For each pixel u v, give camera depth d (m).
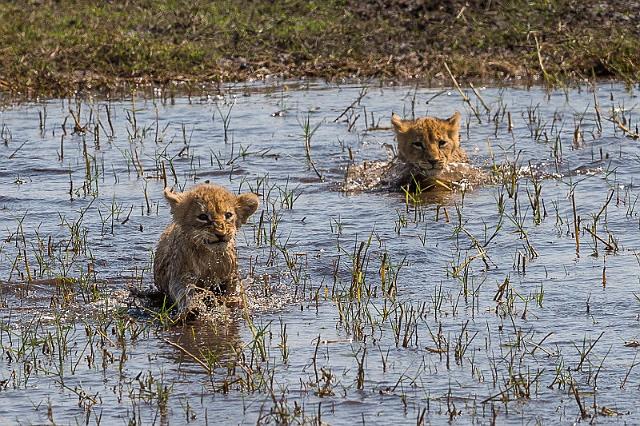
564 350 10.99
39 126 21.67
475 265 13.67
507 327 11.62
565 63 25.75
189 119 22.12
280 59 26.97
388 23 28.47
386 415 9.75
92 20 28.70
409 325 11.65
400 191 17.59
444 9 28.95
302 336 11.59
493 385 10.27
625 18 28.03
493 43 27.39
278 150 19.77
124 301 12.84
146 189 17.39
